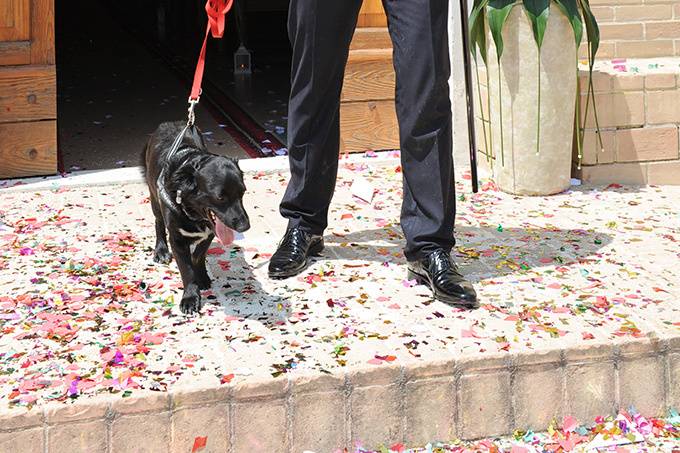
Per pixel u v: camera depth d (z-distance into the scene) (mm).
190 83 8875
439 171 3701
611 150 5418
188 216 3500
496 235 4512
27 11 5266
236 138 6703
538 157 5117
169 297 3744
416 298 3742
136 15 14070
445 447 3178
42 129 5422
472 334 3363
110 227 4641
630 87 5348
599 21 5973
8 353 3230
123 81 9086
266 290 3838
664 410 3385
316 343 3311
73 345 3305
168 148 3775
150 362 3156
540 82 5012
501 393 3225
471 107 4031
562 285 3861
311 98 3936
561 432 3264
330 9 3762
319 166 4043
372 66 5934
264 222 4734
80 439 2889
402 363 3135
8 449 2838
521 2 4941
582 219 4773
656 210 4934
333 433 3104
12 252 4254
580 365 3281
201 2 11836
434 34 3543
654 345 3338
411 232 3797
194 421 2975
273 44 10875
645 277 3947
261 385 3012
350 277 3965
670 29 6043
